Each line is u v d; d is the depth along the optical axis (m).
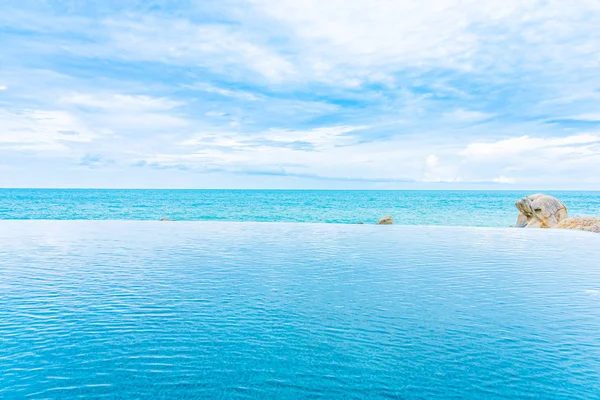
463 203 56.38
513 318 4.85
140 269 7.75
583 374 3.45
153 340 4.13
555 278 7.05
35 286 6.32
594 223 15.78
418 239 13.11
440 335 4.29
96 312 5.01
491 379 3.36
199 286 6.36
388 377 3.38
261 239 12.92
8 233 14.38
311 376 3.40
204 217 36.22
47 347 3.95
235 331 4.38
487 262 8.61
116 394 3.12
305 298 5.67
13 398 3.04
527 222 19.12
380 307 5.27
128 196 75.38
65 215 36.22
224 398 3.06
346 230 16.20
